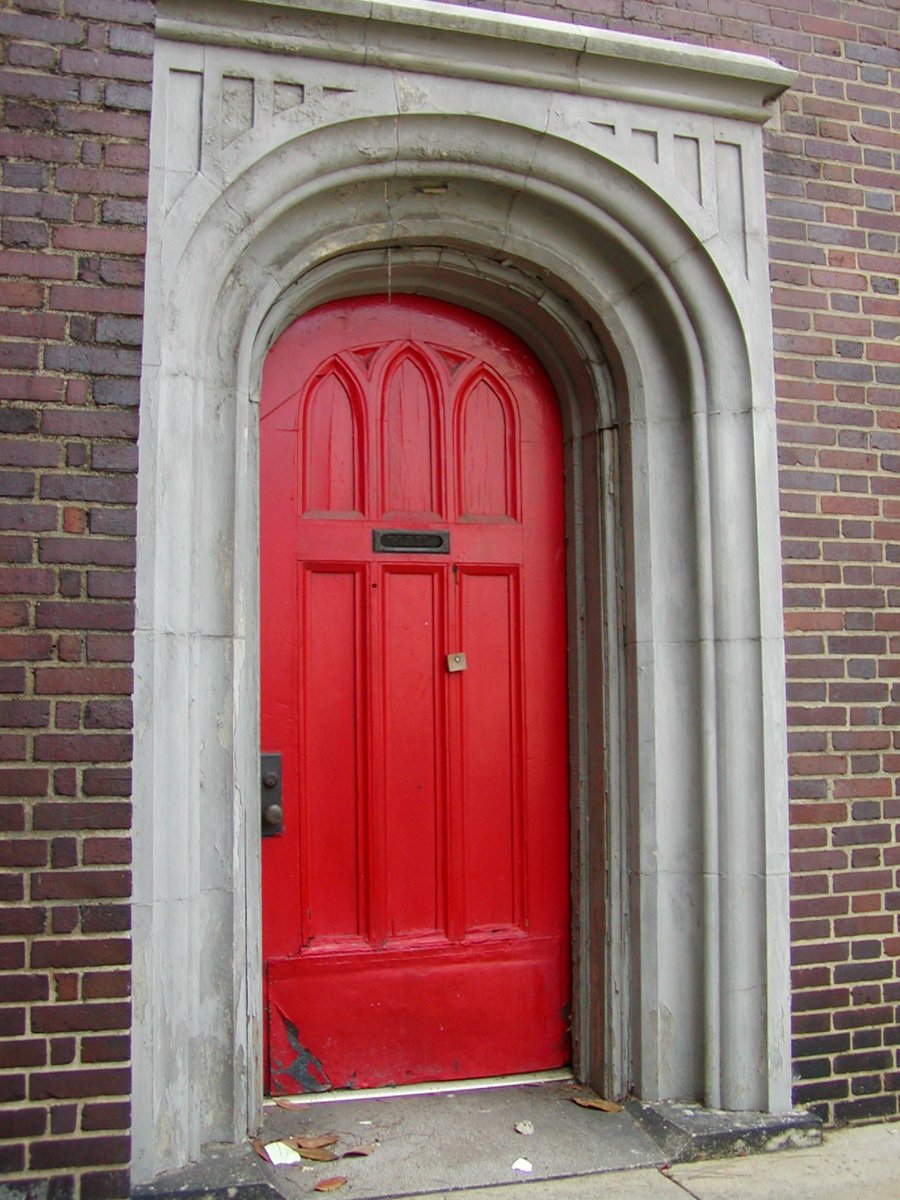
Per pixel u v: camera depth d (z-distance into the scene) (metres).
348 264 3.57
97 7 3.13
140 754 3.00
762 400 3.65
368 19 3.26
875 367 3.82
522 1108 3.56
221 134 3.20
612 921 3.66
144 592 3.02
